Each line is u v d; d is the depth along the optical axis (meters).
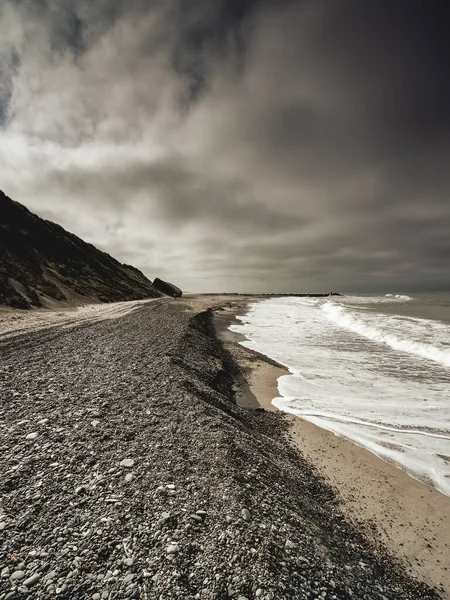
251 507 5.79
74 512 5.23
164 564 4.42
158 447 7.41
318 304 75.12
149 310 37.31
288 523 5.72
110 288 57.88
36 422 7.98
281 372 17.83
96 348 15.76
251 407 13.35
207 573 4.35
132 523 5.11
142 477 6.27
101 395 9.97
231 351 23.14
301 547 5.20
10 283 33.44
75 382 10.92
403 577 5.53
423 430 10.89
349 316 38.88
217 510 5.55
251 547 4.86
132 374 12.14
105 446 7.22
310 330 33.03
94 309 36.53
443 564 5.86
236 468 6.93
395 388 14.83
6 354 13.66
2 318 23.86
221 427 8.73
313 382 15.98
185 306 51.31
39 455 6.64
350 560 5.54
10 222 50.34
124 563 4.39
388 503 7.51
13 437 7.23
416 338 23.56
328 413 12.38
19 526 4.85
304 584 4.46
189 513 5.43
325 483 8.27
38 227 55.22
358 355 21.36
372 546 6.21
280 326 36.19
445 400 13.34
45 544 4.59
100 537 4.79
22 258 42.91
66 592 3.91
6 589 3.88
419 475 8.55
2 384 10.27
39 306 33.09
